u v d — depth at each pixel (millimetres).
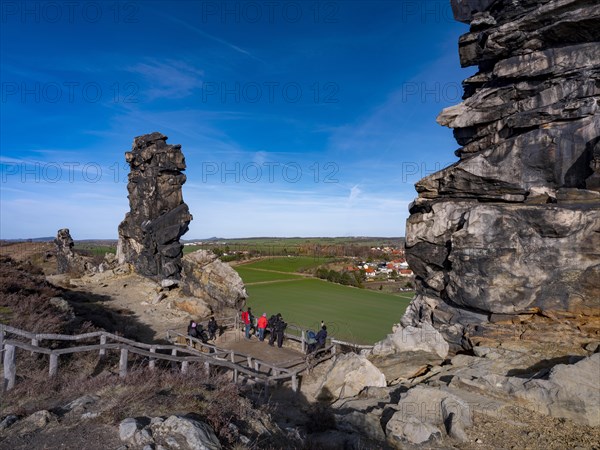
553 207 13539
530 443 9344
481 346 14172
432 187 18219
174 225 42344
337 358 17219
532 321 13945
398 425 10453
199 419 7762
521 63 15453
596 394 10008
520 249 14062
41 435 6980
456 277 15383
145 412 7879
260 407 10062
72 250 53219
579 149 14242
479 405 11023
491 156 16016
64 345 12852
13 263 32094
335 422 11602
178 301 32031
